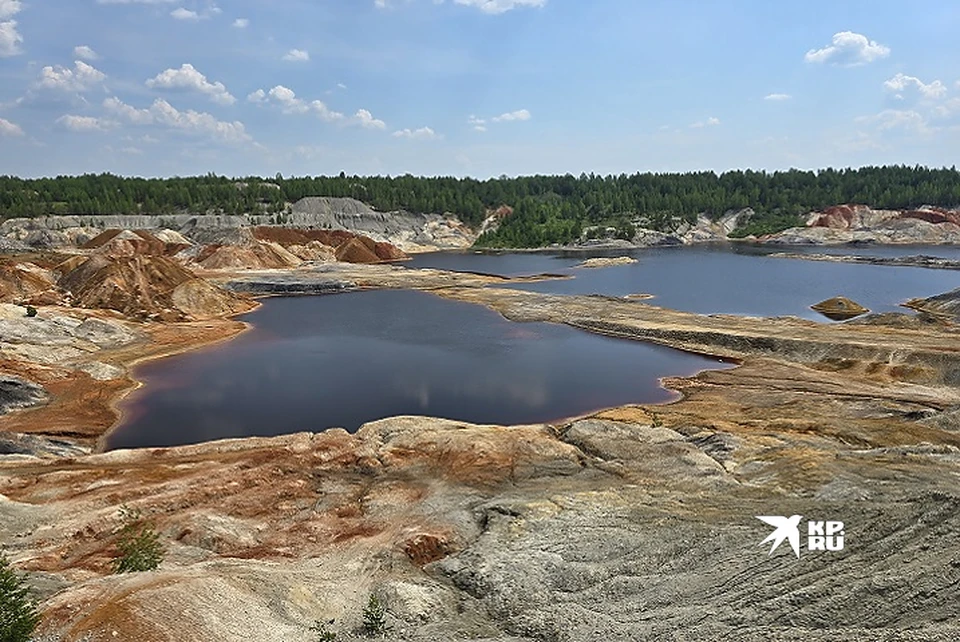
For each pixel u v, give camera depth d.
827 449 34.91
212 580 20.06
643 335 68.12
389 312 84.56
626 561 23.58
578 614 19.64
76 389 50.66
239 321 79.19
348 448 36.72
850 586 19.00
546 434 38.72
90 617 17.36
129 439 42.12
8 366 51.81
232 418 45.69
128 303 78.06
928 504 22.44
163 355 62.41
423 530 26.81
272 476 33.03
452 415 46.12
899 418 41.28
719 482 30.25
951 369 50.50
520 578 22.42
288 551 25.64
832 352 56.78
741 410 44.78
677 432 39.53
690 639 17.56
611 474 32.66
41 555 24.69
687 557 23.20
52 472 33.19
